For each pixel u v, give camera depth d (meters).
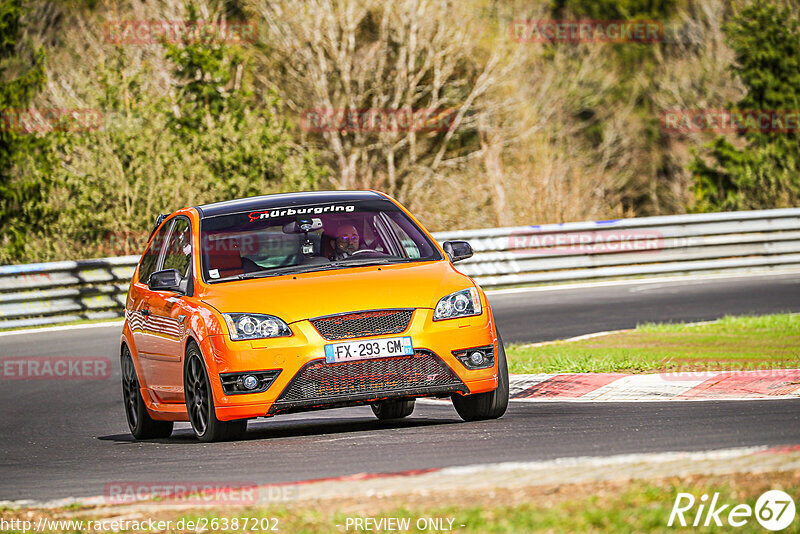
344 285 23.16
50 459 24.20
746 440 18.75
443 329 22.89
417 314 22.86
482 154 115.69
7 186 74.31
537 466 16.83
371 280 23.39
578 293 58.34
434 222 99.50
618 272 65.00
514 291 61.56
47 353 45.56
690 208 101.88
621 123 141.25
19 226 74.50
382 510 14.73
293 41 117.25
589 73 141.50
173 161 75.38
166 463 21.41
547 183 101.19
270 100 86.12
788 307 48.16
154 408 26.67
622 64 152.00
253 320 22.61
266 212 26.19
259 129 82.50
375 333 22.58
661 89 148.88
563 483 15.50
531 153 114.44
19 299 55.81
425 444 20.84
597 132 143.50
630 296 55.53
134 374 28.08
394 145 118.06
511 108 123.12
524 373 31.64
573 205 99.69
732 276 63.47
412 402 28.31
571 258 64.56
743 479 14.92
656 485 14.91
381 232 26.16
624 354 33.88
